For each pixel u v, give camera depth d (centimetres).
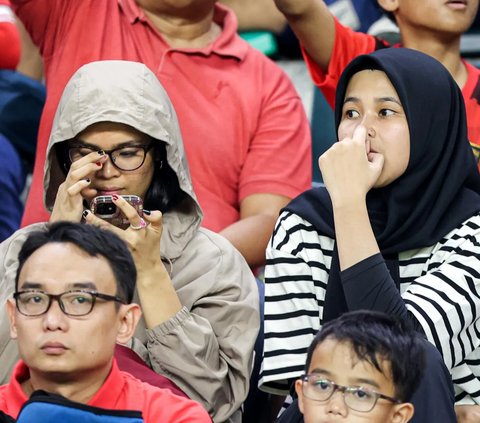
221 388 963
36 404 707
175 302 972
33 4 1351
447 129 1003
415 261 996
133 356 937
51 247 767
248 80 1349
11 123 1590
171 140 1040
